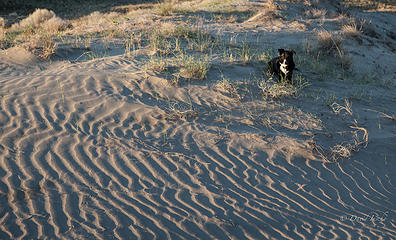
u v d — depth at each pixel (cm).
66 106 657
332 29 1537
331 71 1038
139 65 883
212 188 488
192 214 445
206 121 641
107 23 1581
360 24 1828
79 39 1205
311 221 442
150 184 492
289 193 485
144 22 1497
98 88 728
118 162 529
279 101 730
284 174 519
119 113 648
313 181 508
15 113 626
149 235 415
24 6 3388
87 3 3662
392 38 2069
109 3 3656
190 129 615
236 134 603
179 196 473
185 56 964
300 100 750
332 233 425
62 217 436
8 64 921
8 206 449
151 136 593
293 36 1373
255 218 442
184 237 414
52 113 634
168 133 602
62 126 602
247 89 767
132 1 3744
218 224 432
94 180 495
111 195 471
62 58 998
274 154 557
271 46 1204
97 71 834
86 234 414
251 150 566
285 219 443
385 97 841
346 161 552
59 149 549
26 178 492
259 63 964
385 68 1238
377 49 1397
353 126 654
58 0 3678
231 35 1328
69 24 1734
